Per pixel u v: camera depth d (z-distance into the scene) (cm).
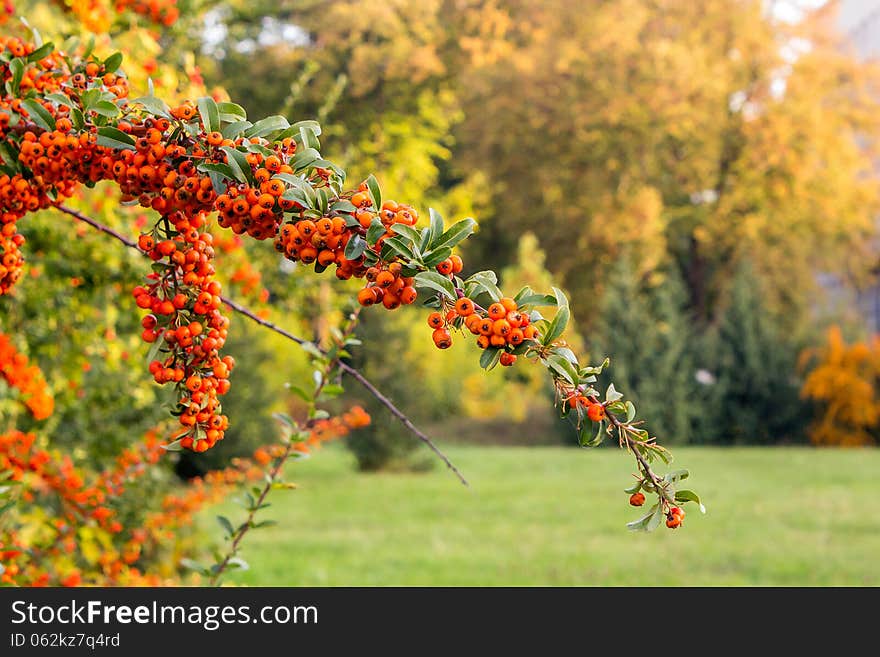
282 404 1222
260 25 2242
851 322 1992
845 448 1778
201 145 135
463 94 2398
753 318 1920
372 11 2233
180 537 475
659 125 2114
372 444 1367
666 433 1825
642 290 2306
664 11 2292
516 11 2448
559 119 2184
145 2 351
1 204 150
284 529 912
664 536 883
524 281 2050
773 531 902
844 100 2348
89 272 360
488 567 746
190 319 144
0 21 292
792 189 2242
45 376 379
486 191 2466
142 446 394
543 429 1988
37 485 335
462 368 2045
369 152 2264
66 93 153
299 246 128
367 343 1340
